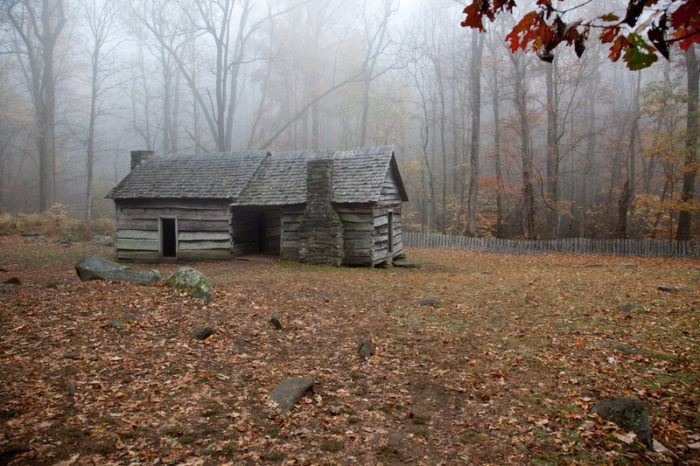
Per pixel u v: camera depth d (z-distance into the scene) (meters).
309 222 17.53
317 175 17.33
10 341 6.65
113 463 4.03
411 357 7.14
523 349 7.45
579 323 8.77
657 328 8.23
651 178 35.03
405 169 38.84
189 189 19.22
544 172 42.78
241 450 4.43
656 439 4.67
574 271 16.12
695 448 4.46
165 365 6.32
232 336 7.68
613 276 14.30
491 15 2.52
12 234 25.98
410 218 40.53
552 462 4.31
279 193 18.36
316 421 5.09
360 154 19.14
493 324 8.88
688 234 23.95
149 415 4.97
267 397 5.57
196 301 9.50
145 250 19.59
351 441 4.69
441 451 4.53
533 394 5.81
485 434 4.86
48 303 8.60
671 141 23.34
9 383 5.35
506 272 16.30
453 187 42.62
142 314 8.30
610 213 33.03
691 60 23.00
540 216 36.50
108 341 6.96
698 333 7.82
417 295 11.50
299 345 7.61
